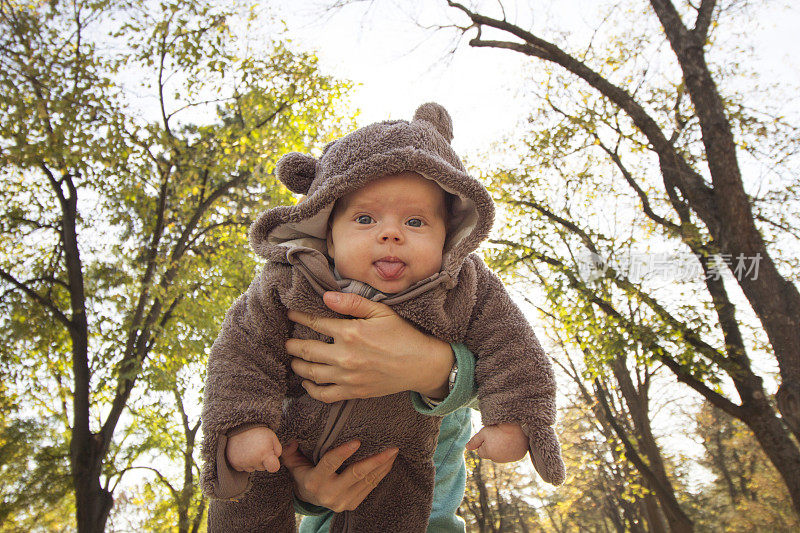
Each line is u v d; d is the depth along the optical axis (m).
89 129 10.34
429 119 1.36
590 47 12.17
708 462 22.75
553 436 1.13
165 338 11.26
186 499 14.84
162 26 10.99
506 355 1.21
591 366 12.10
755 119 10.50
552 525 29.97
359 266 1.22
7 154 10.27
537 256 12.49
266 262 1.31
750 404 9.52
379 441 1.27
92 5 10.61
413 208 1.22
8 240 11.86
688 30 9.59
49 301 10.90
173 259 11.54
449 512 1.68
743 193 8.76
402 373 1.16
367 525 1.37
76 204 11.55
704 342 10.09
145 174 11.33
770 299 8.30
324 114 12.80
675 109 11.55
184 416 15.38
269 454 1.09
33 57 10.29
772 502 20.17
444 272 1.21
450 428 1.77
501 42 10.88
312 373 1.20
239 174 12.19
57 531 14.73
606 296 11.28
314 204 1.21
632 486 15.68
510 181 13.23
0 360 11.45
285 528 1.35
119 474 12.76
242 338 1.24
